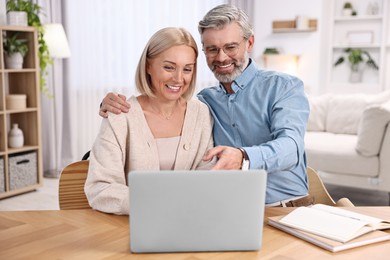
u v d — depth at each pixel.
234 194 1.12
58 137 4.84
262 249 1.17
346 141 4.17
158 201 1.11
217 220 1.13
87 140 5.16
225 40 1.71
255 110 1.82
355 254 1.14
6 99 3.99
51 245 1.19
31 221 1.37
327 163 3.99
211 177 1.10
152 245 1.14
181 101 1.70
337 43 6.68
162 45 1.52
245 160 1.42
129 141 1.61
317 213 1.34
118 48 5.35
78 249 1.17
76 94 5.01
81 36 4.96
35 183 4.20
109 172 1.52
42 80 4.36
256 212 1.13
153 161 1.62
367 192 4.32
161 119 1.67
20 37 4.18
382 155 3.74
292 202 1.86
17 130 4.08
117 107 1.60
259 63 6.98
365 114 3.78
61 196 1.64
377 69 6.50
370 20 6.45
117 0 5.25
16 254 1.14
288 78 1.81
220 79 1.82
